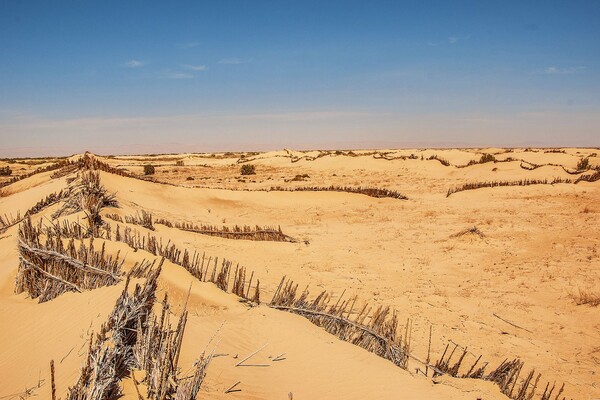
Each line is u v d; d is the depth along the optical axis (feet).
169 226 61.36
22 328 23.85
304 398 19.25
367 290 40.83
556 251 53.52
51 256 28.19
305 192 98.17
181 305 27.63
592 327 32.60
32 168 201.26
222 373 19.84
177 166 229.25
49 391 16.83
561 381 25.41
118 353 16.22
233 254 52.13
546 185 102.68
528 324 33.32
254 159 256.93
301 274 45.55
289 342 24.40
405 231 67.46
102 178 86.53
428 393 19.63
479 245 57.82
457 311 35.70
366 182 144.15
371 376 21.11
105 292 24.66
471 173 148.46
